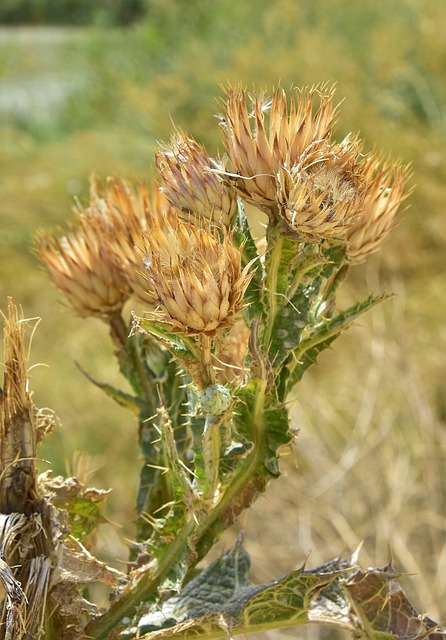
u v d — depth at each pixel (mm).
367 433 1774
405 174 473
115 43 4898
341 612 450
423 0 4109
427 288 2496
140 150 3539
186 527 440
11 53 5926
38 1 7945
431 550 1552
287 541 1604
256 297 431
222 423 425
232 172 431
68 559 422
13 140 3906
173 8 4992
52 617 427
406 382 1848
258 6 4465
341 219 417
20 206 3105
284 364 436
